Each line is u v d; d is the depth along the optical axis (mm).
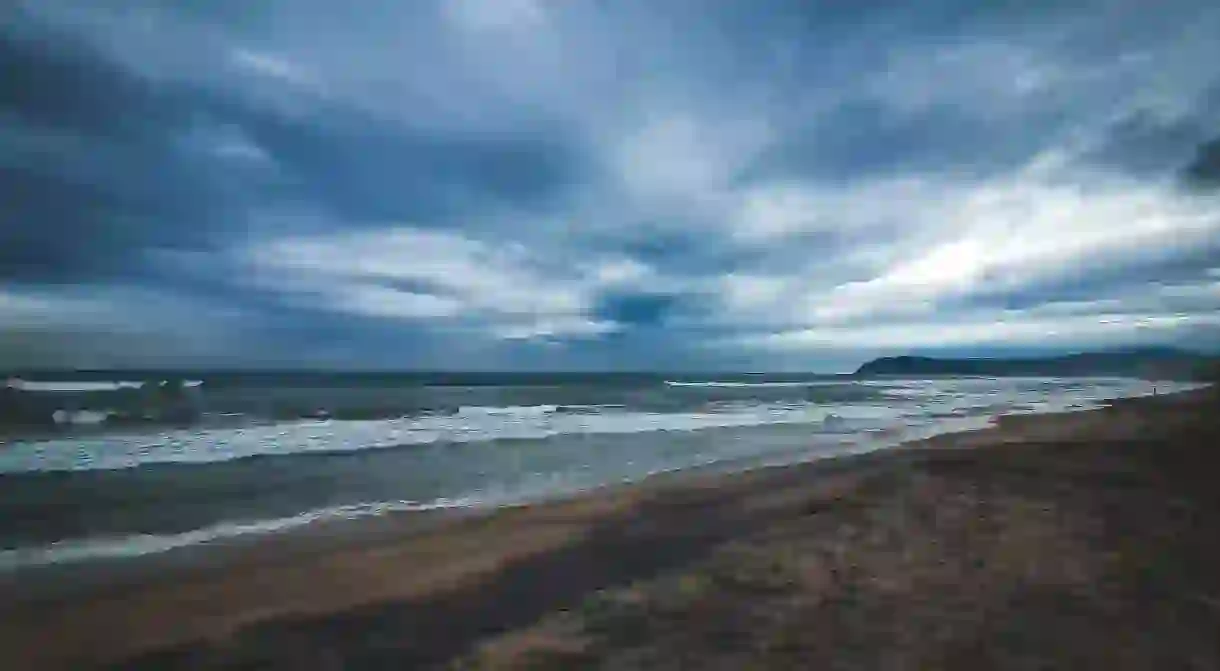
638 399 34656
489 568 6695
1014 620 4676
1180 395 30328
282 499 9766
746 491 10406
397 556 7160
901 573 5746
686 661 4246
